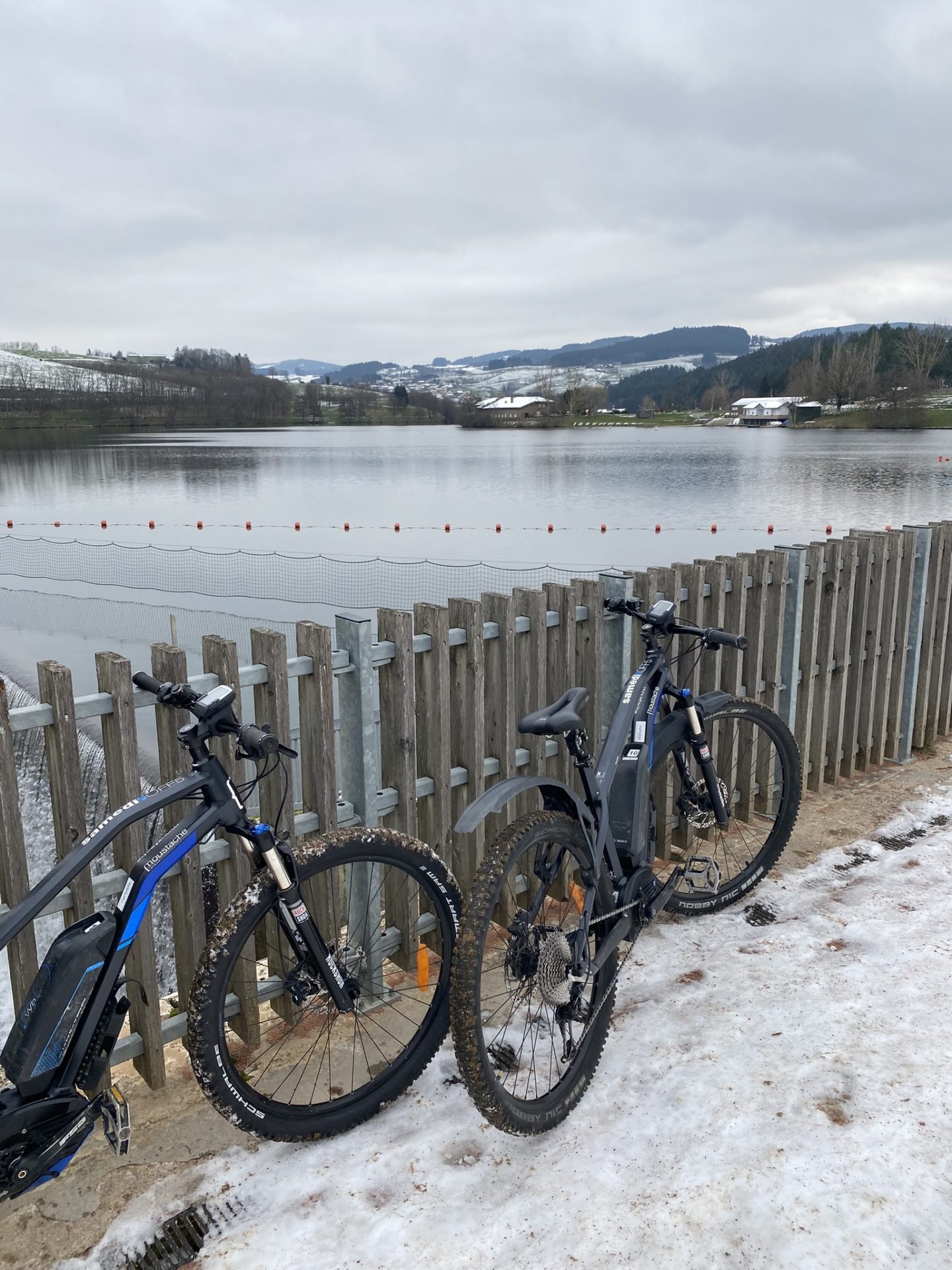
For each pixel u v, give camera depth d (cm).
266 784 285
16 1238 216
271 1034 299
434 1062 277
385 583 2019
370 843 246
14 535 3186
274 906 234
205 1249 209
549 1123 238
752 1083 256
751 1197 214
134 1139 250
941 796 480
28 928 247
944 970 306
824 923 343
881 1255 197
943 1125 234
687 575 409
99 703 249
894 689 531
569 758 381
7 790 239
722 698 351
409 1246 206
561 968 244
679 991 305
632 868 297
